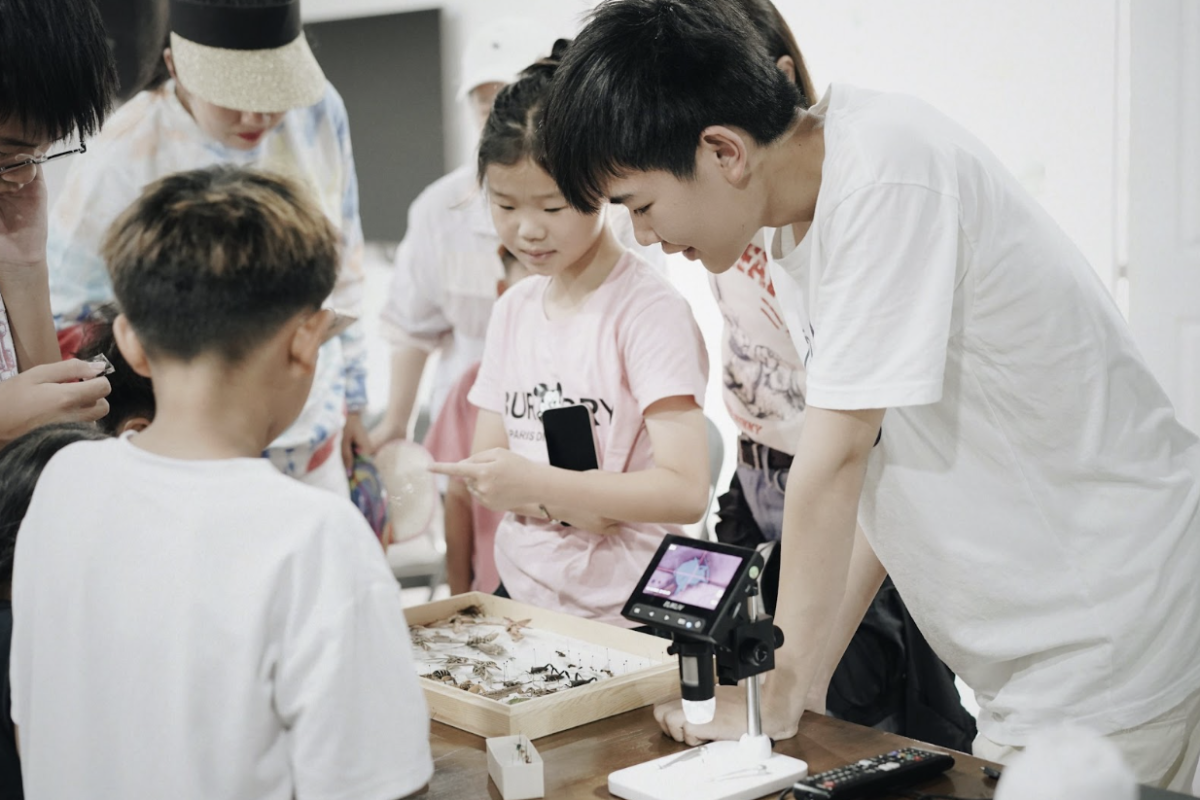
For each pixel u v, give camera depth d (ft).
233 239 2.91
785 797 3.38
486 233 9.52
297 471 8.62
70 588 2.95
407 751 2.89
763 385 6.41
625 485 5.36
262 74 8.23
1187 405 8.79
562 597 5.66
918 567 4.12
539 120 5.11
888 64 9.54
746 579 3.40
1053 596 3.95
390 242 9.84
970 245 3.68
